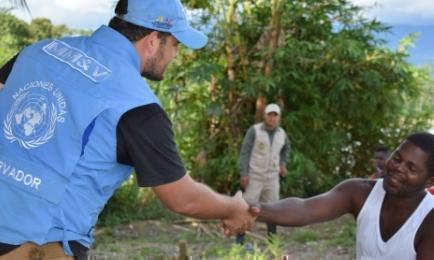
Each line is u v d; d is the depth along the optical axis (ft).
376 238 8.80
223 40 37.70
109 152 7.68
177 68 37.35
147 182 7.80
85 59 7.98
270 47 36.96
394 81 38.55
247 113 38.47
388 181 8.59
